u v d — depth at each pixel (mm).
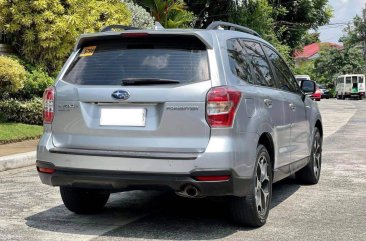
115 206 6207
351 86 55250
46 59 13930
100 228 5258
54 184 5090
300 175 7504
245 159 4840
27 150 9969
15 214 5816
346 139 13492
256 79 5570
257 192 5219
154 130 4750
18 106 12883
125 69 5020
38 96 13711
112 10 14734
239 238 4898
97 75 5109
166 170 4648
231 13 24797
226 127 4684
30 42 13641
